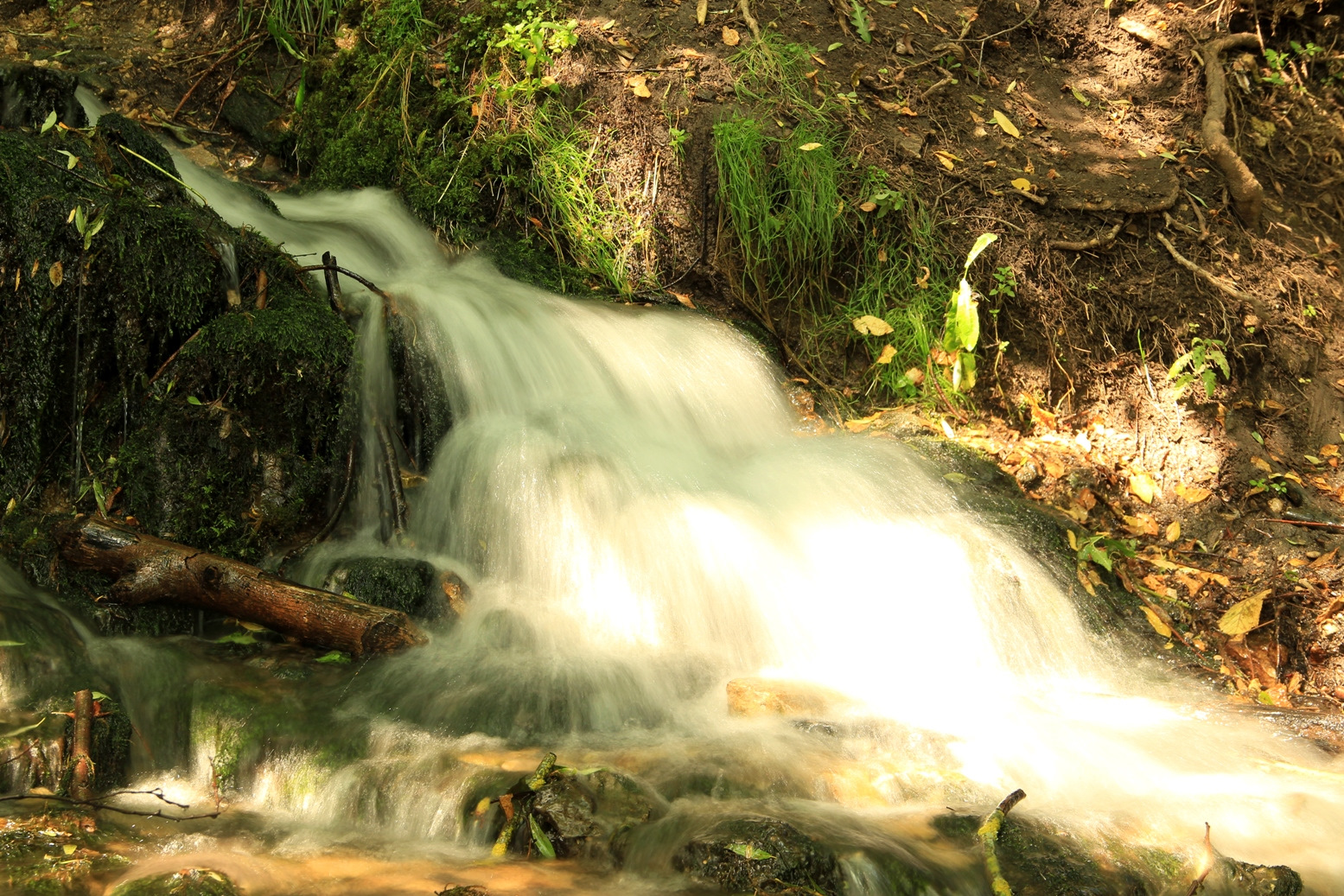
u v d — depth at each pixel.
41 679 3.61
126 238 4.46
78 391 4.42
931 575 4.89
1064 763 3.78
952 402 6.19
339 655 4.06
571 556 4.74
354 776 3.38
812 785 3.43
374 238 6.10
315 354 4.62
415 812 3.28
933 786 3.51
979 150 6.83
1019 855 3.15
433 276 5.99
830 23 7.15
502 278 6.14
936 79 7.13
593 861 3.07
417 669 3.98
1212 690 4.70
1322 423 6.63
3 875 2.79
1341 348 6.87
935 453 5.71
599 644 4.40
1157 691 4.66
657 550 4.71
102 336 4.45
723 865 2.92
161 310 4.54
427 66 6.70
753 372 6.07
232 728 3.59
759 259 6.25
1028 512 5.39
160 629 4.12
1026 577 4.99
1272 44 8.39
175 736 3.65
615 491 4.91
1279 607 5.21
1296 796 3.65
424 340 5.22
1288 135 7.98
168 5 7.62
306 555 4.50
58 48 7.14
